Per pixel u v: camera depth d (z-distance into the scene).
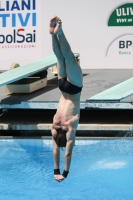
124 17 55.84
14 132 41.28
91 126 39.44
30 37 57.56
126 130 39.09
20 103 40.44
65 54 24.62
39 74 47.19
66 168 25.02
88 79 50.69
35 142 39.56
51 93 44.38
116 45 56.72
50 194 31.02
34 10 56.84
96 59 57.31
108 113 45.62
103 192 31.16
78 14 56.41
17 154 38.12
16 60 58.31
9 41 57.94
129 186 32.00
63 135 25.11
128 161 36.09
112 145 38.84
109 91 37.34
